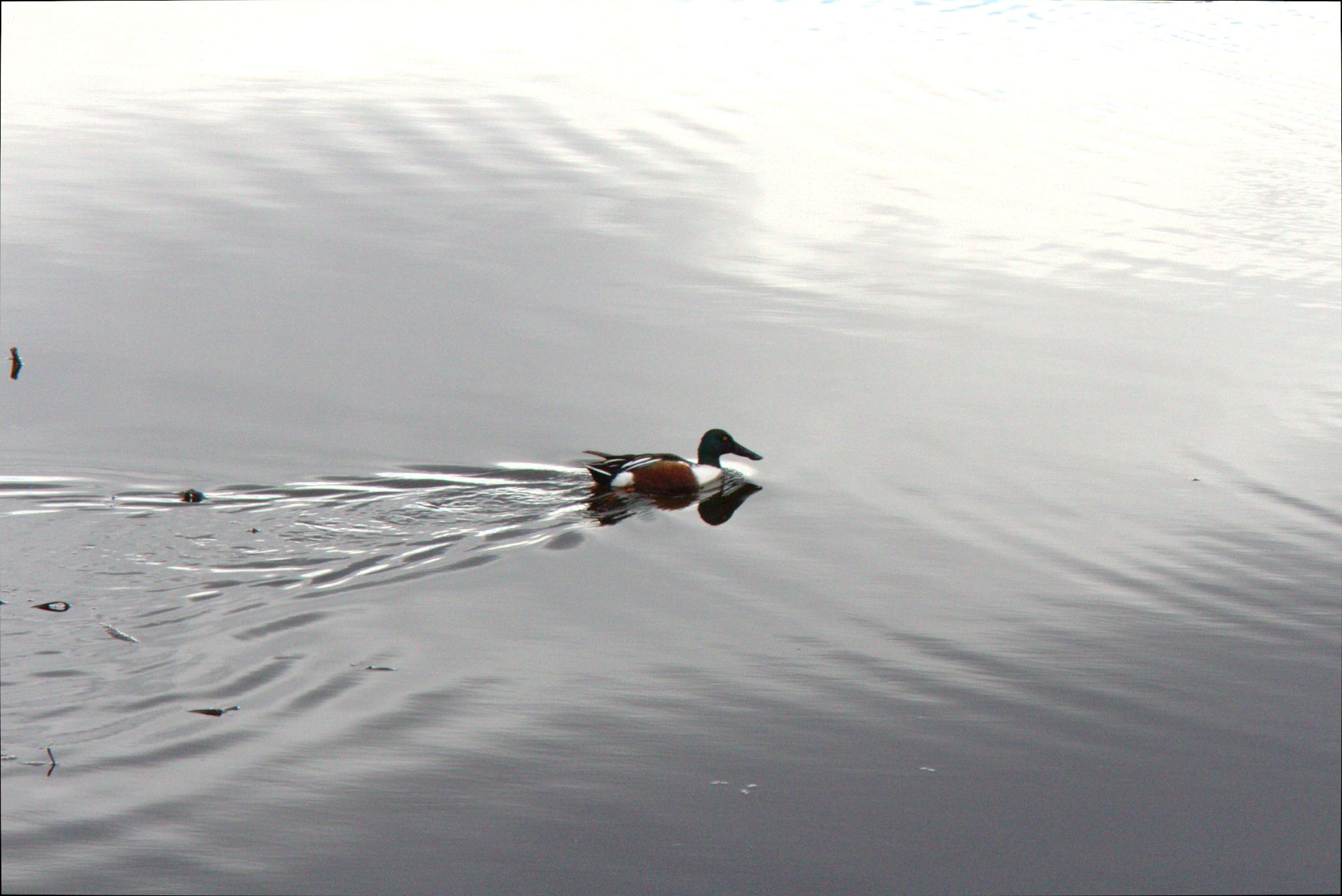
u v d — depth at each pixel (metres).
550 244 23.72
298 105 32.78
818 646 11.91
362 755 10.05
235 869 8.79
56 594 11.93
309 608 12.04
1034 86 35.03
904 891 8.85
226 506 14.05
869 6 44.34
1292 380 18.50
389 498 14.45
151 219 24.73
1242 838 9.34
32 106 32.41
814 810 9.66
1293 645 11.87
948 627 12.26
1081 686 11.27
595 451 15.88
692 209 25.75
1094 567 13.39
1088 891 8.84
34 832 8.98
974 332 20.30
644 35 40.31
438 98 33.56
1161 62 37.62
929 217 25.59
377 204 25.81
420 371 18.25
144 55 38.00
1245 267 23.28
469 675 11.18
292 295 21.16
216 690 10.66
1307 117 32.53
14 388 17.28
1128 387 18.25
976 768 10.15
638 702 10.94
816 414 17.28
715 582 13.06
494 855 8.97
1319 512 14.55
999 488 15.24
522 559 13.34
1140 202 26.61
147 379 17.72
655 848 9.21
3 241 23.31
